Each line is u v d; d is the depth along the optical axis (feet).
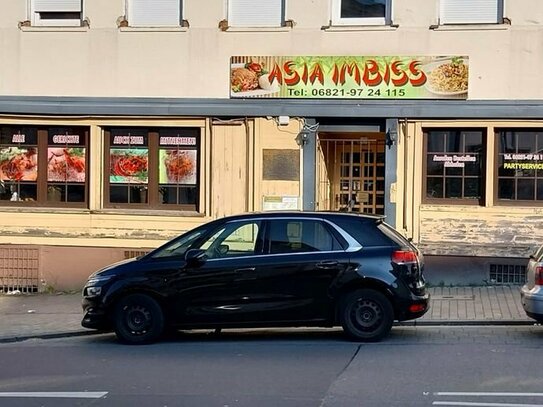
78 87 50.06
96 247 50.03
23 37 50.49
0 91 50.72
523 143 46.32
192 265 32.89
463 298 42.39
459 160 47.01
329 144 50.08
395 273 32.01
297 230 32.94
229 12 48.85
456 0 46.65
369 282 32.01
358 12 47.98
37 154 51.06
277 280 32.37
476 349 30.68
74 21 50.72
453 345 31.63
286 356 30.01
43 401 23.80
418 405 22.33
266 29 48.19
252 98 48.32
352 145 49.90
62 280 50.42
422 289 32.65
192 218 48.93
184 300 32.81
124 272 33.37
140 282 32.99
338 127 48.01
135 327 33.22
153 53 49.34
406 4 46.80
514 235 45.93
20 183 51.37
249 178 48.29
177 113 48.73
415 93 46.68
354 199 50.01
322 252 32.48
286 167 47.98
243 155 48.47
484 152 46.47
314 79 47.57
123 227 49.67
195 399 23.56
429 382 25.16
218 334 35.88
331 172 50.14
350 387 24.67
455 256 46.55
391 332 34.99
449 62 46.34
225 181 48.67
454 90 46.34
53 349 33.27
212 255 33.04
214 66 48.80
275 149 48.08
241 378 26.30
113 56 49.67
